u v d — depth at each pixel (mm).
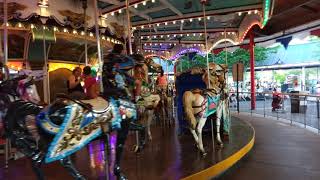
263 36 19250
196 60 25328
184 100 6344
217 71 7773
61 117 3580
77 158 5988
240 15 13562
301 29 16516
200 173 5070
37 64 9547
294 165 6520
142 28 14633
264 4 9844
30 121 3609
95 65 11172
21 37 8844
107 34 10398
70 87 6855
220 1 10672
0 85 4453
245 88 26922
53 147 3531
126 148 6918
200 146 6348
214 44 18047
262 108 18203
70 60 10297
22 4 7844
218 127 7324
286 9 15203
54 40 8891
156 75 12102
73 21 8742
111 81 4465
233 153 6445
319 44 24609
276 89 26438
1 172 5215
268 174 5957
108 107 4109
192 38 18406
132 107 4621
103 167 5340
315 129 10977
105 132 4066
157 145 7230
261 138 9445
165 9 11484
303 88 25531
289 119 13664
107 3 9570
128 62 4645
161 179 4699
